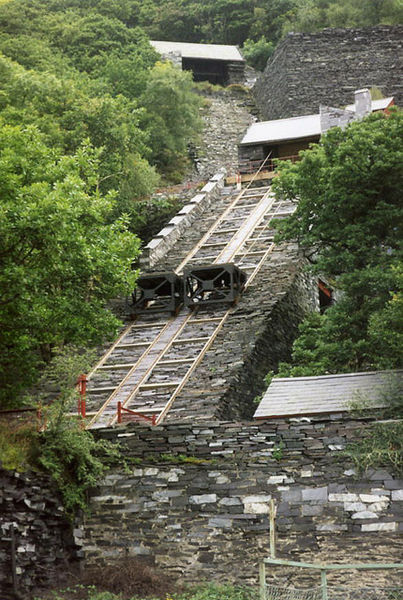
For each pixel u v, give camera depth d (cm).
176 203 4847
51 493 1994
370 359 2728
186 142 6244
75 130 4412
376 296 2811
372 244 2923
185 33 9119
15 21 7494
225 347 3158
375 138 2947
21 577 1839
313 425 2053
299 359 2914
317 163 3080
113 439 2161
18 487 1908
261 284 3638
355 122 3116
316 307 3809
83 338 2472
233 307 3497
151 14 9194
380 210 2886
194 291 3678
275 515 1980
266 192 4816
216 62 7850
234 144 6372
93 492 2103
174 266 3994
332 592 1783
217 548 1989
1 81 5094
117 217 4450
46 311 2347
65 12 8338
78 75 6406
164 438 2130
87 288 2506
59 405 2112
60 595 1852
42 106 4644
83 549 2044
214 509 2031
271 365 3194
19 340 2323
